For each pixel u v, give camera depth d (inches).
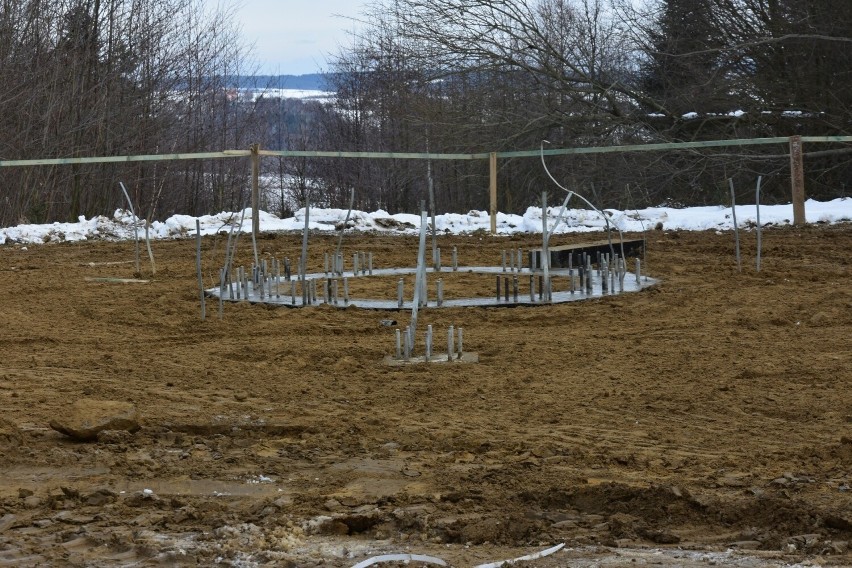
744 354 385.1
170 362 397.4
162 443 290.8
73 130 1387.8
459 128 1288.1
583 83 1320.1
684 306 501.7
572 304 514.3
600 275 591.2
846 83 1198.9
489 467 258.5
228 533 214.5
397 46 1496.1
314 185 1987.0
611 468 256.5
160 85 1609.3
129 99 1553.9
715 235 823.7
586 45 1380.4
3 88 1339.8
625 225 909.2
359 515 219.0
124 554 204.2
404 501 235.0
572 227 914.7
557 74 1275.8
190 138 1752.0
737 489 236.1
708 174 1274.6
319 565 194.4
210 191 1819.6
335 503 234.7
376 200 1888.5
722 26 1263.5
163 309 526.0
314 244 839.7
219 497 243.1
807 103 1213.7
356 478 255.3
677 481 242.1
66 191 1454.2
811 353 383.6
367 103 1804.9
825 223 853.2
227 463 270.7
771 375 351.9
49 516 231.0
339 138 1972.2
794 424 293.9
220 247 834.8
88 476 261.3
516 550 202.2
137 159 860.0
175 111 1643.7
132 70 1553.9
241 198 1852.9
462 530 212.7
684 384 343.0
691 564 189.9
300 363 390.9
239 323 483.2
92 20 1499.8
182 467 267.6
